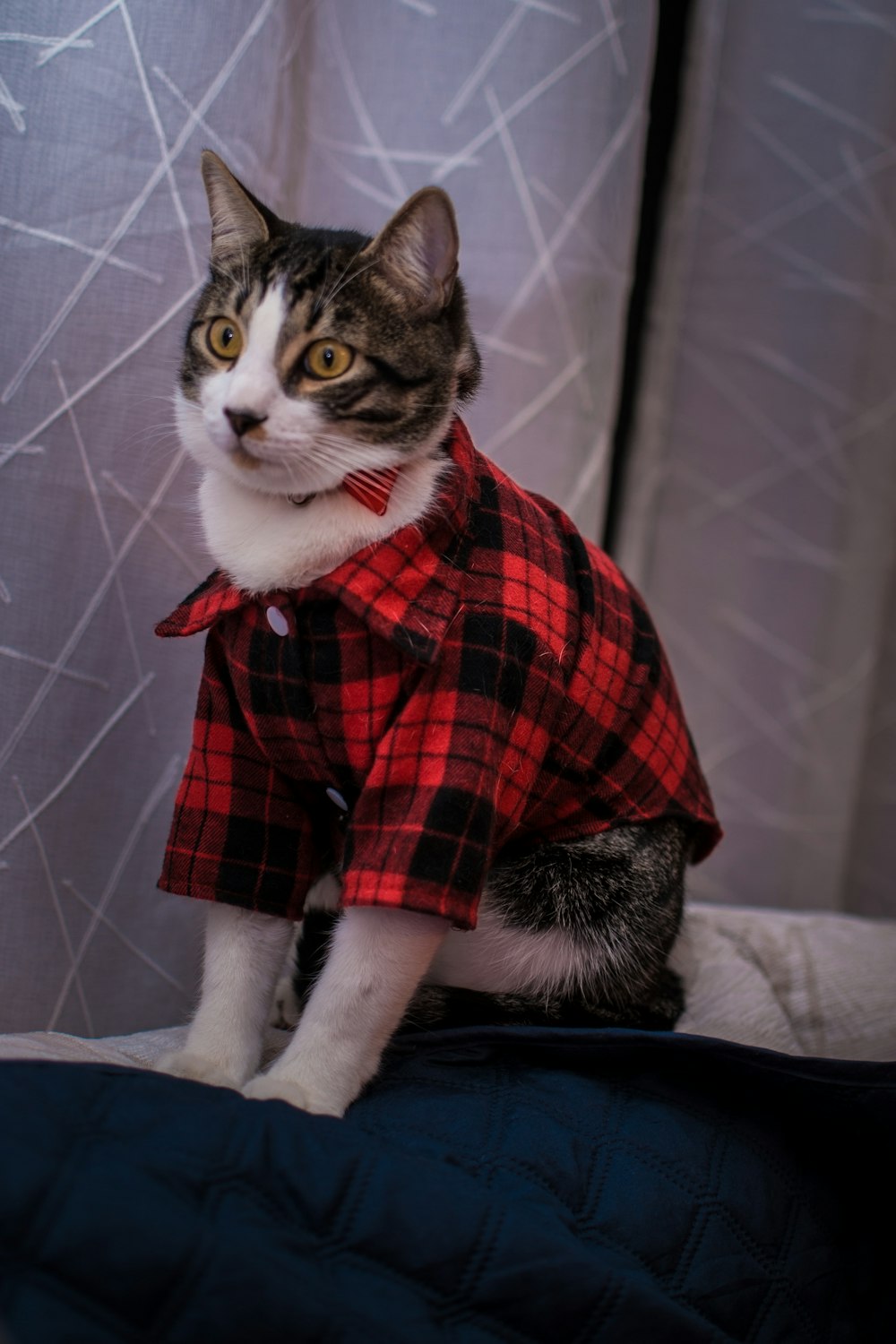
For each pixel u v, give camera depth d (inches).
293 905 36.9
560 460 53.7
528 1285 27.2
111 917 47.4
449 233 35.0
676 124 63.8
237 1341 23.7
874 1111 34.9
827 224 64.4
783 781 69.0
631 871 39.9
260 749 36.6
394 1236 27.0
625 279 54.9
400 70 50.5
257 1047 36.9
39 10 40.8
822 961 52.8
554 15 50.2
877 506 67.4
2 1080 27.6
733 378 67.0
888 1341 35.0
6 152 40.9
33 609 43.2
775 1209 34.8
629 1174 33.3
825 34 62.8
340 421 33.4
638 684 39.8
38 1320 22.4
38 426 42.5
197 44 43.0
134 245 43.4
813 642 68.1
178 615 35.9
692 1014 47.1
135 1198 24.9
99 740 45.9
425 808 31.6
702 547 68.7
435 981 41.3
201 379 35.5
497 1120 34.1
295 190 49.2
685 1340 28.2
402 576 33.1
